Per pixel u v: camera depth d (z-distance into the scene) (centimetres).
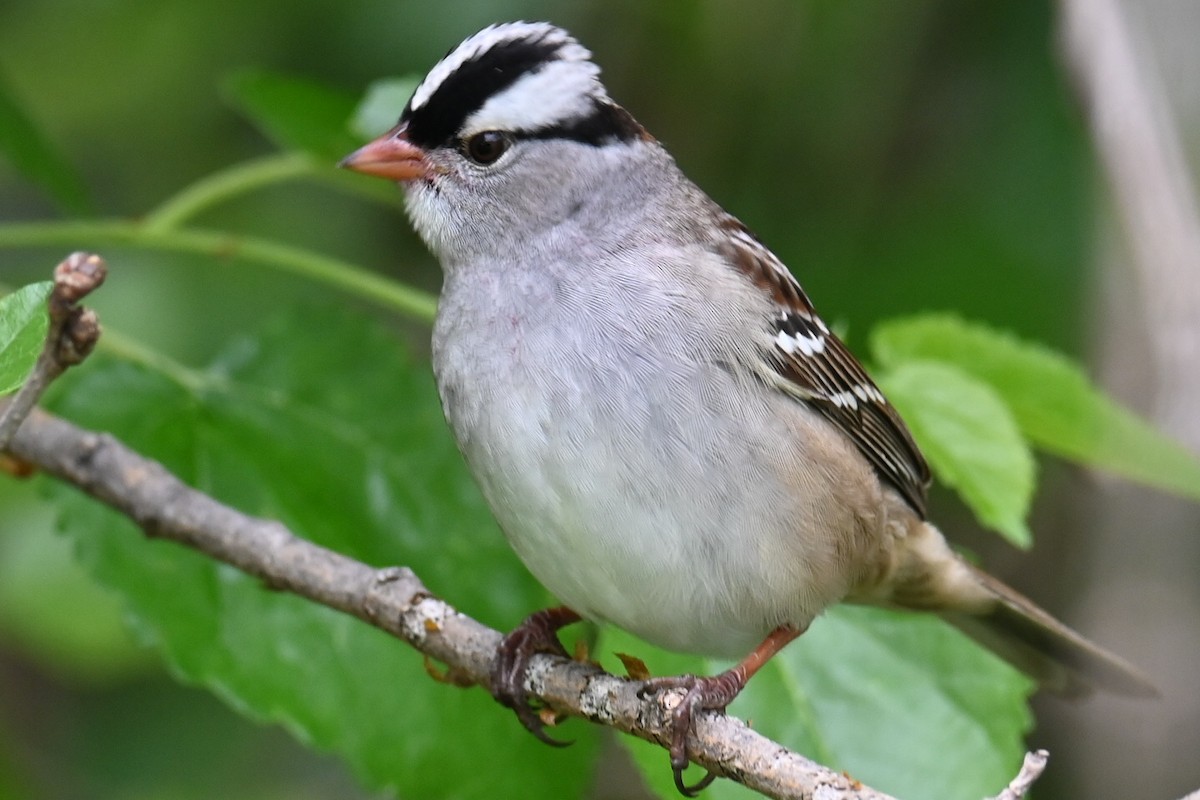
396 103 755
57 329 502
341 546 739
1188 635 944
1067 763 1005
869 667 730
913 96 1042
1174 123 859
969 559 760
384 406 780
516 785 720
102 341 765
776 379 631
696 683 584
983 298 1018
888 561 710
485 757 721
